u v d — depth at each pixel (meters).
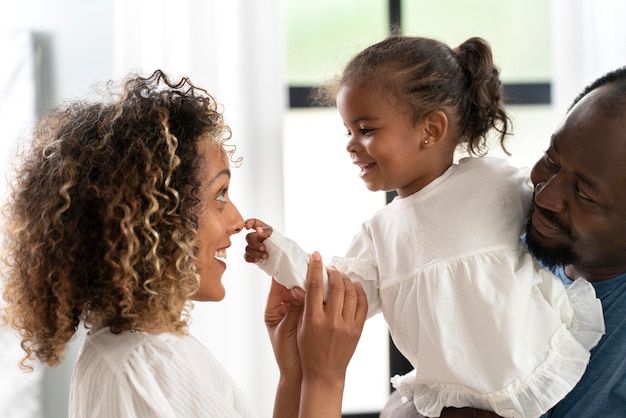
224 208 1.12
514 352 1.10
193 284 1.05
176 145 1.03
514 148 2.58
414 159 1.31
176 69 2.40
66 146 1.02
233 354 2.43
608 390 1.09
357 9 2.58
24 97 2.42
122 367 0.99
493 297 1.13
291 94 2.57
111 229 0.99
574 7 2.49
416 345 1.19
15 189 1.08
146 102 1.06
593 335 1.12
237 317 2.43
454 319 1.15
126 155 1.00
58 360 1.07
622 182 1.02
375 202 2.60
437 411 1.17
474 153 1.41
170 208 1.02
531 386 1.09
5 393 2.39
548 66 2.60
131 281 0.99
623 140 1.02
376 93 1.31
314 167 2.58
